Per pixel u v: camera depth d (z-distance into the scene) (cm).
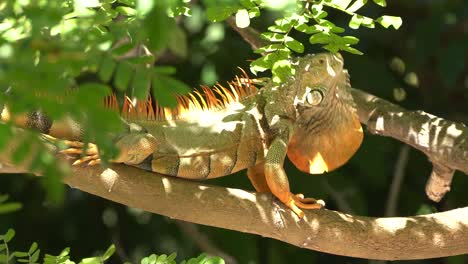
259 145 646
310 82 629
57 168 365
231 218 618
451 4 1103
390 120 778
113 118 360
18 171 575
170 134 622
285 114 643
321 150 655
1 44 411
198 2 973
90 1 505
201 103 663
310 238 627
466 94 1152
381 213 1100
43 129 578
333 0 596
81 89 361
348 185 1022
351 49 586
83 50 406
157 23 352
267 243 1066
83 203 1121
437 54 1092
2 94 384
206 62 1046
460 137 729
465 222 641
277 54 585
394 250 637
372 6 1101
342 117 647
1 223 1081
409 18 1145
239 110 650
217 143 634
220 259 590
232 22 813
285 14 584
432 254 645
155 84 385
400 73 1146
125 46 414
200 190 614
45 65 368
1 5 419
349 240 629
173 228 1101
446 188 775
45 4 396
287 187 620
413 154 1094
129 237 1124
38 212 1101
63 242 1114
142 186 601
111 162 593
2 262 584
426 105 1137
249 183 960
